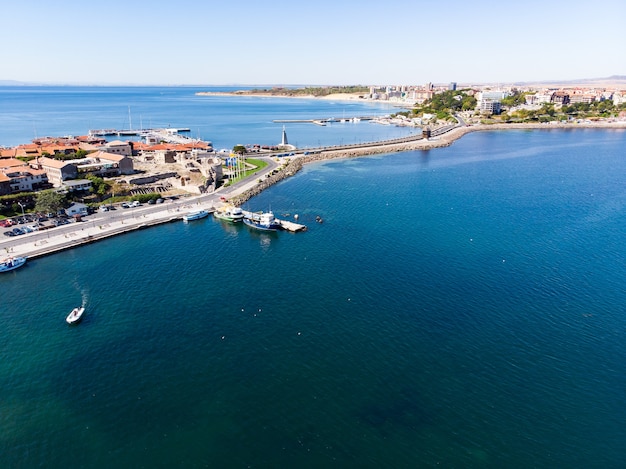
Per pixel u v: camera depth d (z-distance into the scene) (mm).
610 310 86500
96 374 68812
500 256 112500
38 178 156125
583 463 53688
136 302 90062
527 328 80688
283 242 123812
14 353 73688
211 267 106812
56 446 56094
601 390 65438
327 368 70062
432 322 82438
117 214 144375
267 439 56906
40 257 111562
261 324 82062
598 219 142875
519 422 59531
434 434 57594
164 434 57812
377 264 108062
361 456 54375
